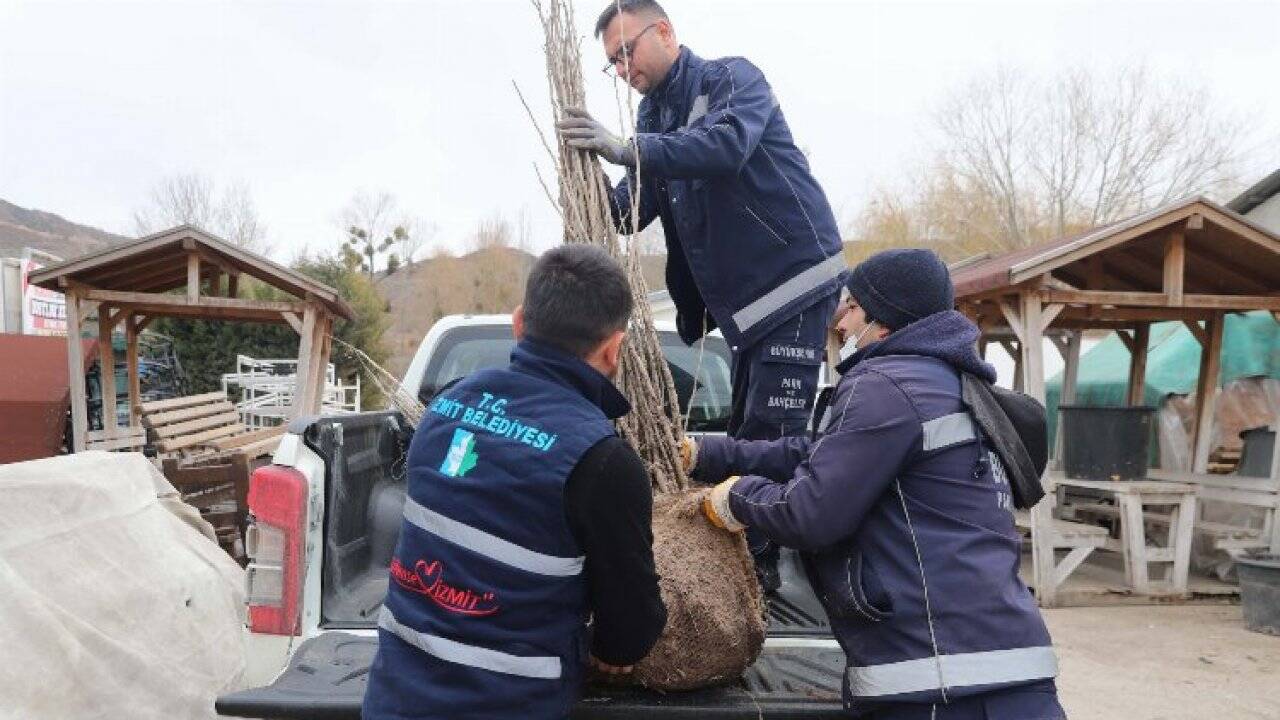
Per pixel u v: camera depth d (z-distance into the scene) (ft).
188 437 24.07
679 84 9.00
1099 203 80.48
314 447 7.97
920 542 6.01
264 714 6.37
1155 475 25.30
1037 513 22.45
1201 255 23.25
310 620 7.77
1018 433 6.66
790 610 8.46
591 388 5.64
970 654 5.80
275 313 27.25
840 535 5.99
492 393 5.57
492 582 5.21
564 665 5.43
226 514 22.25
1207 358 25.21
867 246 87.76
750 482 6.58
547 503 5.17
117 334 43.21
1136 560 22.58
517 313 6.19
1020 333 21.76
